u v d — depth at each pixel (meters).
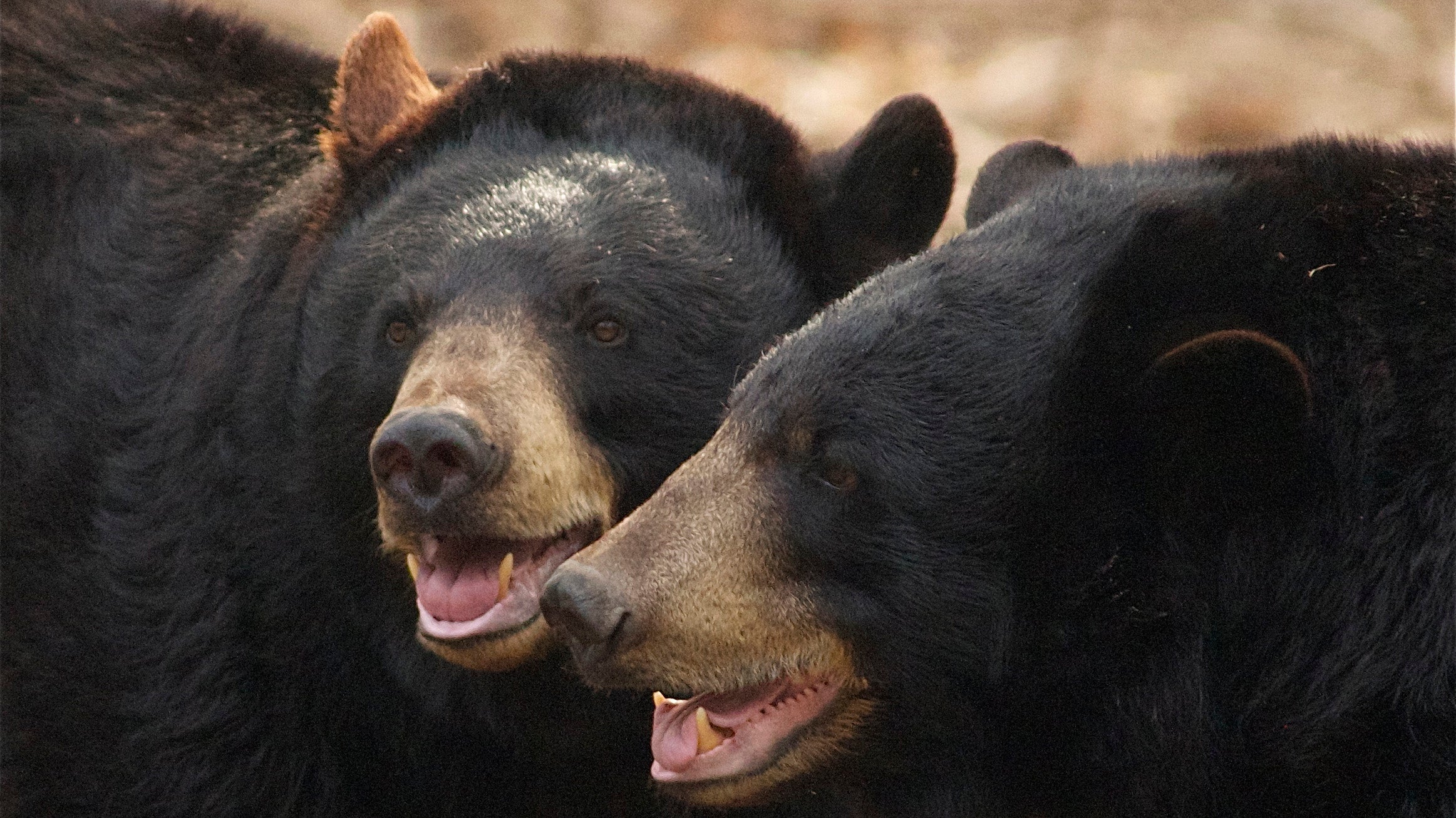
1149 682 7.78
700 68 20.44
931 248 9.56
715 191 9.62
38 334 11.00
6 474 10.70
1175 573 7.68
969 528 7.69
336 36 19.98
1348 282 7.76
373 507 9.36
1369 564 7.53
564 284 8.99
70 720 10.11
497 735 9.70
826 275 9.77
